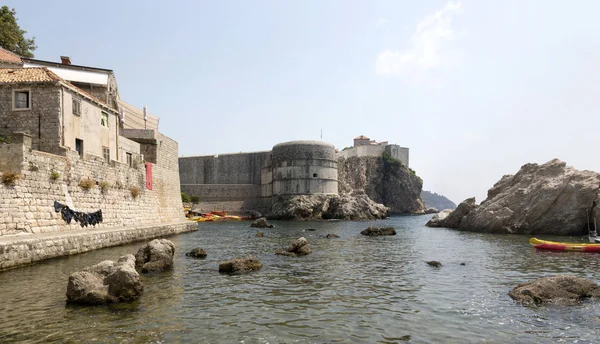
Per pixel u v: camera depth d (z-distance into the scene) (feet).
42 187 71.31
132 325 33.06
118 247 80.43
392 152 477.77
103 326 32.71
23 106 84.79
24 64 123.24
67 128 86.48
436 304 40.75
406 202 467.93
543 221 129.90
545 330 32.55
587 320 34.99
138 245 84.79
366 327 33.35
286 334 31.50
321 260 71.72
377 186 464.65
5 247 53.52
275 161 321.52
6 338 29.78
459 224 167.43
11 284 46.26
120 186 104.42
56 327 32.37
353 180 445.37
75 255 67.92
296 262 68.95
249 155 354.13
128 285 41.06
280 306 39.75
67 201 79.00
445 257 76.64
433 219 189.98
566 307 38.93
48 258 61.67
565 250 85.81
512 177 156.46
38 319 34.42
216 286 48.49
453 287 49.01
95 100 97.71
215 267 62.03
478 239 116.06
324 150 317.42
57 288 44.70
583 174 131.13
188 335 30.89
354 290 47.19
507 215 136.87
